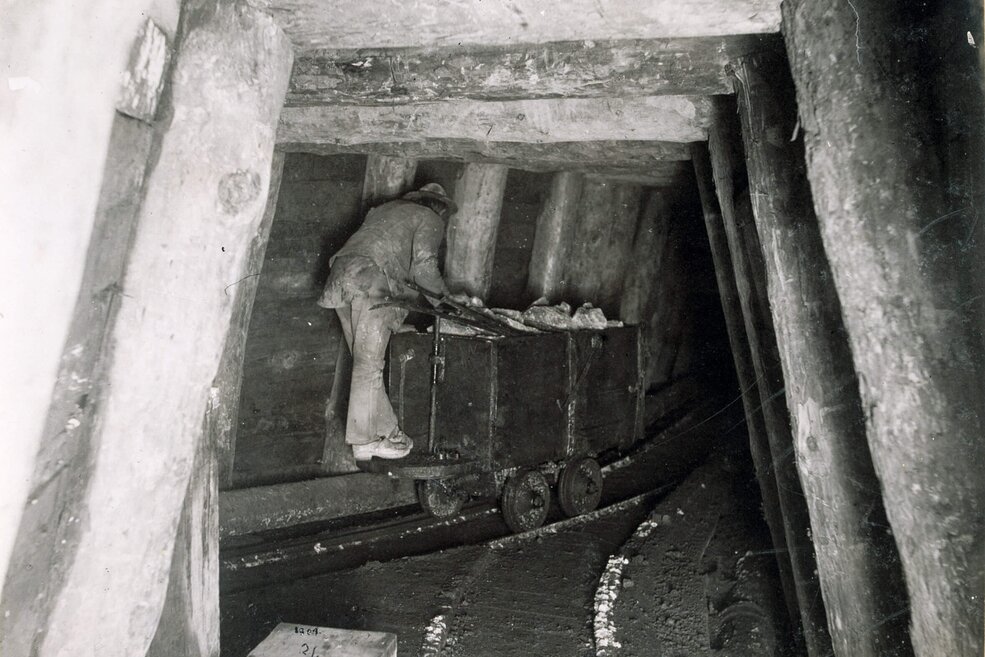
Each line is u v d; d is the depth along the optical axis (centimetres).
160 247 154
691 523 420
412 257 430
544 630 312
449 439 399
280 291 451
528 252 584
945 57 150
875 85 158
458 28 186
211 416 233
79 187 128
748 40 224
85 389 140
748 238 261
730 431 588
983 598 142
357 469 488
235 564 385
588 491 462
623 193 619
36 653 137
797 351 198
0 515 118
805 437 194
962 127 148
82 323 137
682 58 231
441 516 437
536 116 330
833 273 170
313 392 476
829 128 168
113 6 130
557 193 567
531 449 426
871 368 161
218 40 164
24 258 115
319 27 183
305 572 379
